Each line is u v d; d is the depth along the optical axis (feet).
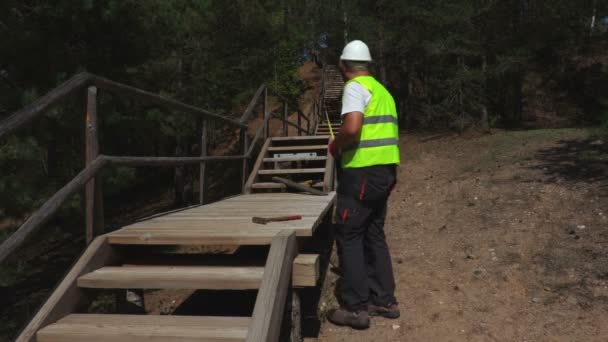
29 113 7.48
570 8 53.06
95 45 30.42
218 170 69.97
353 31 67.05
